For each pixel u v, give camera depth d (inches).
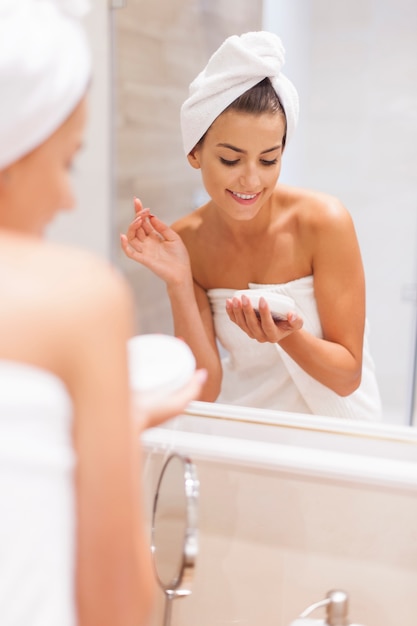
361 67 38.0
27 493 18.4
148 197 37.3
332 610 28.8
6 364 17.8
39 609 18.9
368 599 32.8
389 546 32.0
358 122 38.7
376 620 32.9
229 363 37.3
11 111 18.8
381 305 37.1
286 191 36.0
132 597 19.4
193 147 34.9
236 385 37.1
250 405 36.5
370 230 38.4
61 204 21.3
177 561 26.6
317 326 36.7
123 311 18.8
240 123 32.8
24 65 18.6
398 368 36.5
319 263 35.9
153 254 37.3
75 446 18.6
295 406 36.1
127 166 37.2
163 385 24.3
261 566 33.9
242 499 33.4
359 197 39.0
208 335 37.4
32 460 18.2
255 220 35.7
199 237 36.8
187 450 33.4
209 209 36.2
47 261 18.5
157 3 35.1
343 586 33.0
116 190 37.8
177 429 34.8
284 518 33.0
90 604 19.1
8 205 20.3
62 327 17.8
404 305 36.5
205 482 33.7
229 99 32.6
